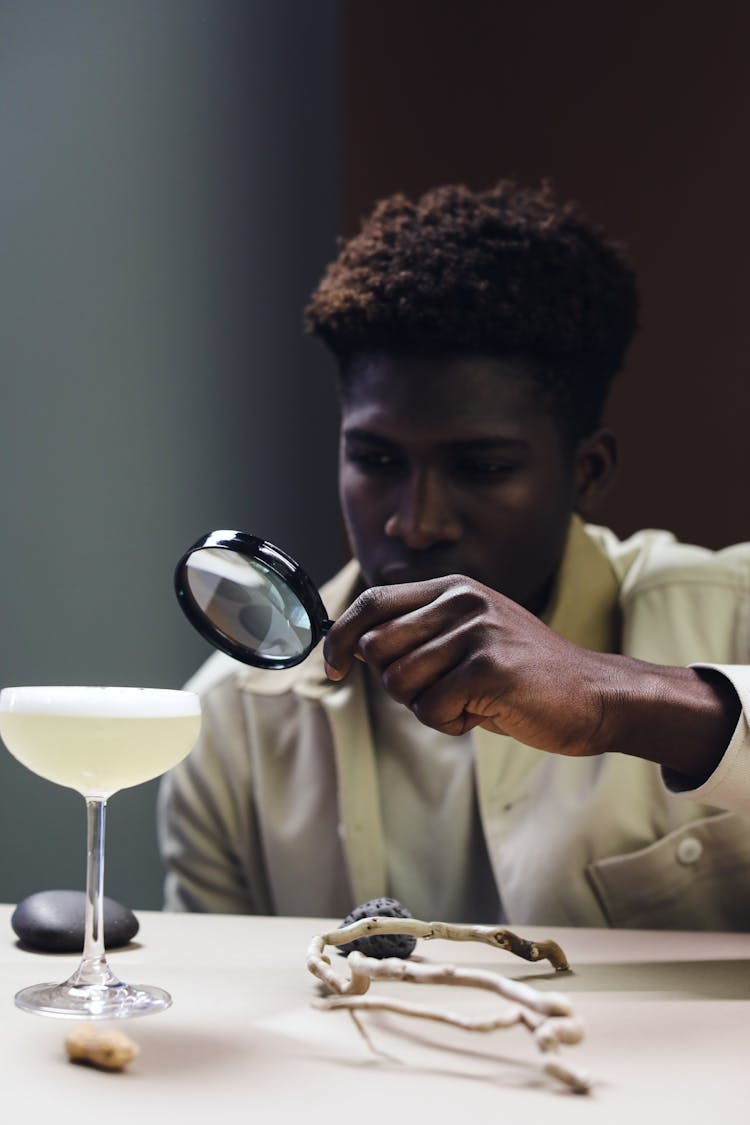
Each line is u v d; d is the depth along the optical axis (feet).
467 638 2.77
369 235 4.55
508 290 4.03
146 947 3.16
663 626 4.58
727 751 2.89
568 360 4.22
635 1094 2.03
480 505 4.03
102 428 6.92
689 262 6.72
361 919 2.96
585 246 4.50
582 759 4.40
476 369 4.00
